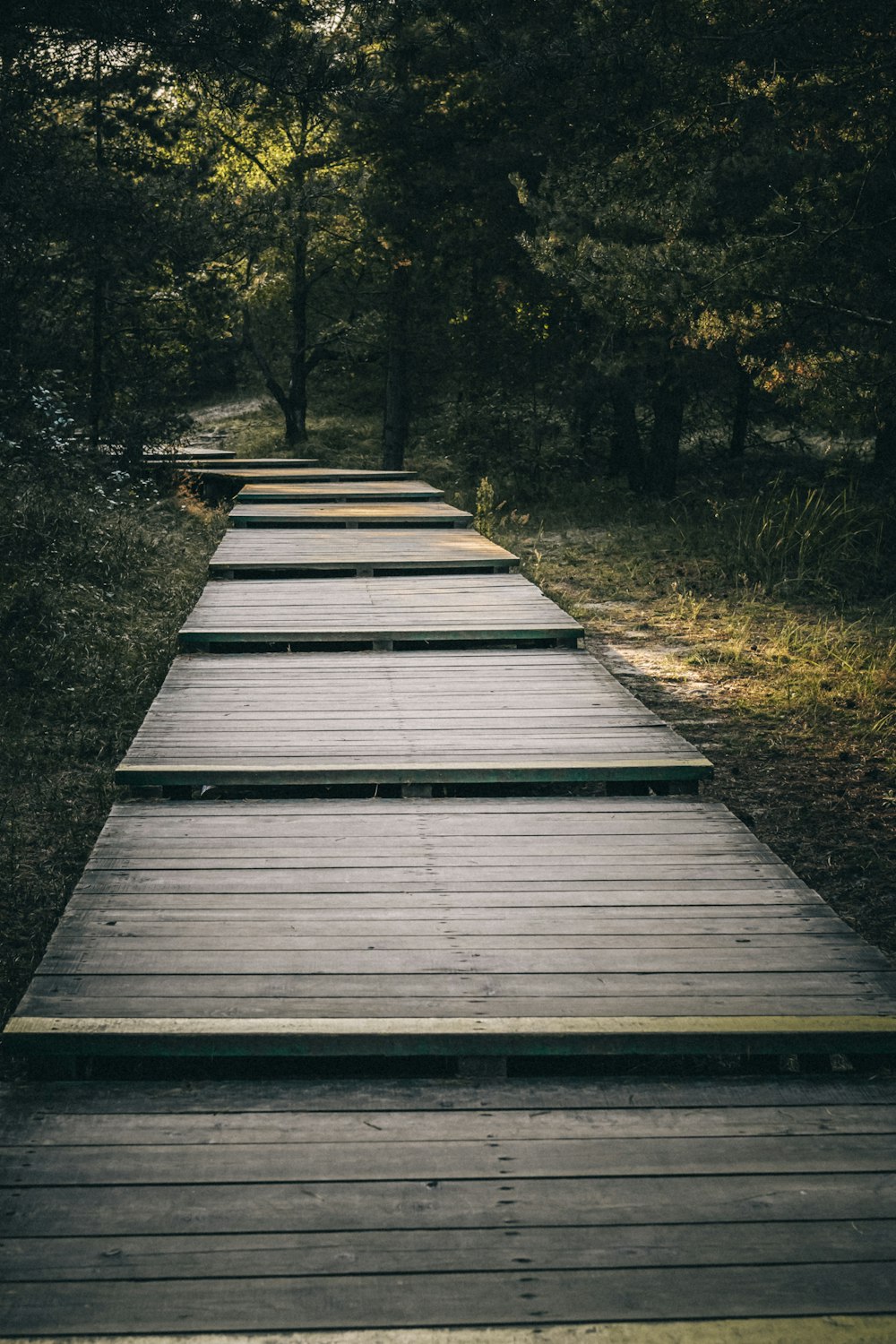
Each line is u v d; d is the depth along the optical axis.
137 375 17.78
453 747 5.95
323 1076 3.49
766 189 10.77
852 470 15.23
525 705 6.85
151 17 12.14
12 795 6.18
